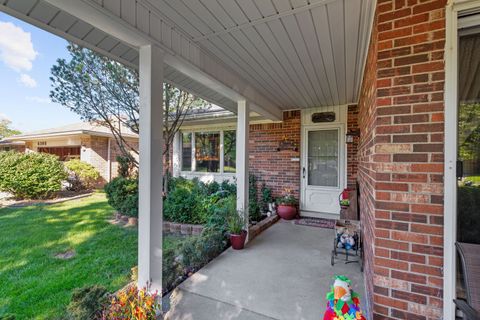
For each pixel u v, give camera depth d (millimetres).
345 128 5309
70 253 3445
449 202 1513
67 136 9914
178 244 3029
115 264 3080
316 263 3029
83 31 1908
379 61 1702
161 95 2068
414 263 1603
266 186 6027
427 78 1568
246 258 3170
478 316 1099
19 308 2195
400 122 1639
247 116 3816
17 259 3238
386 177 1685
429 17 1562
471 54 1545
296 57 2816
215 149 6977
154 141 2008
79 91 5027
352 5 1870
